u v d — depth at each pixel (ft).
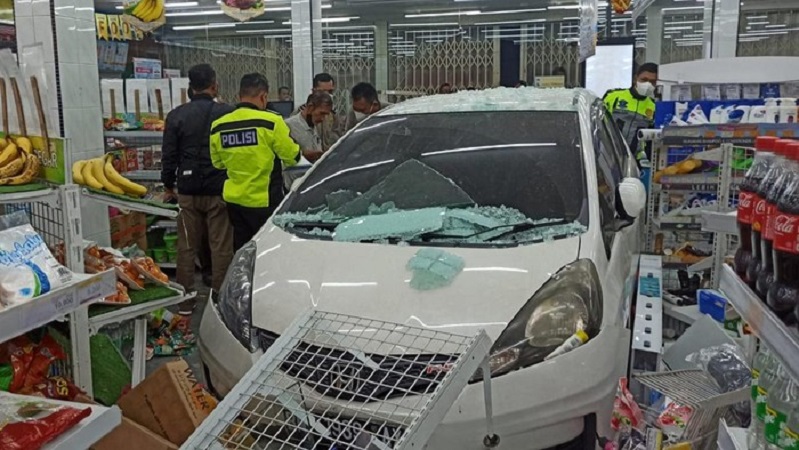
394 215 9.57
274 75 57.00
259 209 15.19
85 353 9.15
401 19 54.08
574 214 9.32
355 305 7.99
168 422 7.97
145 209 10.17
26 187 8.44
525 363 7.32
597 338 7.70
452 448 7.08
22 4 15.07
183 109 16.55
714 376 8.12
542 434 7.24
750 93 17.74
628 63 34.14
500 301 7.76
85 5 16.75
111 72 27.45
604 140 12.00
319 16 36.55
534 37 55.01
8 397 5.97
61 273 6.82
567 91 13.06
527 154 10.46
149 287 10.84
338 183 10.83
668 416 7.45
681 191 14.37
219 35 56.90
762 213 4.74
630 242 11.23
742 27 50.90
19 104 8.75
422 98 13.08
